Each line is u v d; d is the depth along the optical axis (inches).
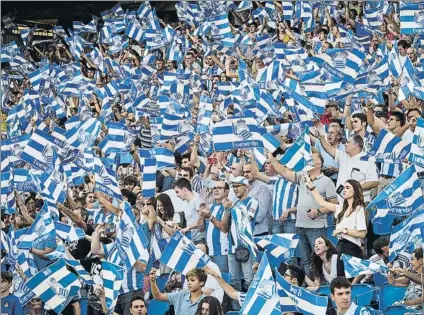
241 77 1085.8
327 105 1095.6
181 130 1142.3
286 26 1446.9
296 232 904.3
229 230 880.9
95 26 1788.9
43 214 911.0
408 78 1002.7
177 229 894.4
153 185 960.9
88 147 1094.4
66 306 884.0
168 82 1326.3
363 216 845.2
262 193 934.4
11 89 1705.2
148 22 1657.2
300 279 817.5
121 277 852.6
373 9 1389.0
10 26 1934.1
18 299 898.1
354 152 932.0
